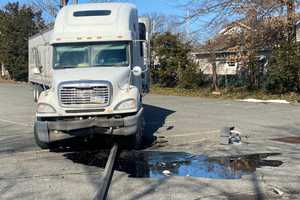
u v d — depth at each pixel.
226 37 31.39
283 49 29.52
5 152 12.24
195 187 8.13
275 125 16.69
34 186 8.53
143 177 8.99
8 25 55.66
